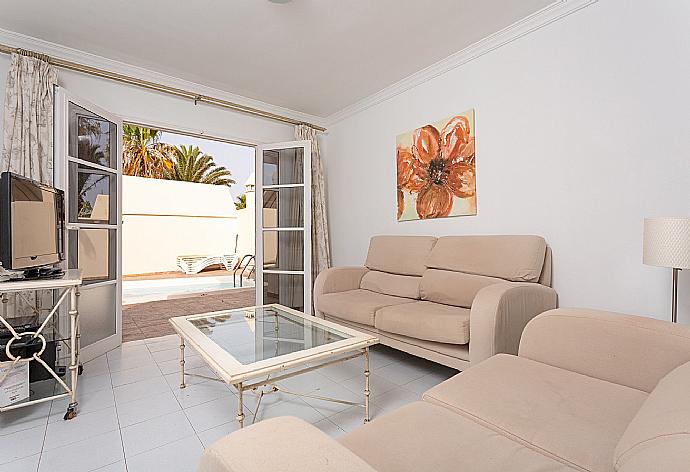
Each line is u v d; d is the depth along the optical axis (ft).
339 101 13.93
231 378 4.75
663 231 5.65
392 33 9.30
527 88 8.86
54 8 8.23
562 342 4.90
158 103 11.90
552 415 3.59
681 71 6.61
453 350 7.34
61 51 9.85
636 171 7.14
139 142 37.73
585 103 7.84
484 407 3.77
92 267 9.82
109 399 7.22
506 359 5.08
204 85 12.46
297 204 14.01
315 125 15.34
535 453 3.05
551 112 8.41
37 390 7.61
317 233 14.87
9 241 6.11
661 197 6.84
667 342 4.17
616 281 7.43
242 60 10.73
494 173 9.57
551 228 8.45
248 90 12.89
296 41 9.69
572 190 8.07
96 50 10.11
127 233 31.09
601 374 4.52
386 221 13.03
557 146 8.32
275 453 2.11
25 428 6.14
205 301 18.54
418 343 8.02
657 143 6.88
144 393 7.48
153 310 16.22
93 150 9.93
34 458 5.32
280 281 14.23
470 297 8.36
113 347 10.46
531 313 7.42
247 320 7.86
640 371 4.26
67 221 8.94
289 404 6.98
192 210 34.63
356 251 14.34
